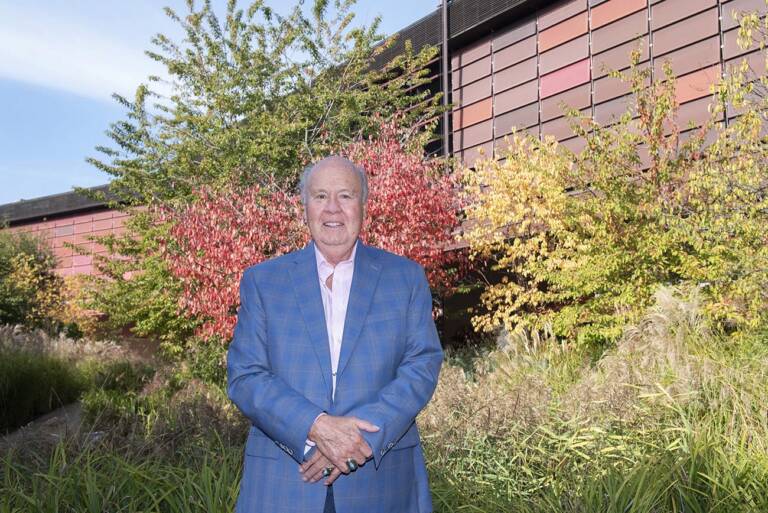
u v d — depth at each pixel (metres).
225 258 9.64
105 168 15.50
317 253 2.30
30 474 4.01
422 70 15.49
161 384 10.98
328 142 14.20
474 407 5.55
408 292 2.25
